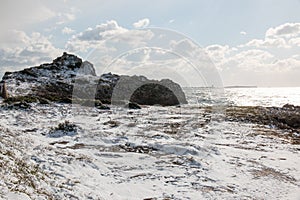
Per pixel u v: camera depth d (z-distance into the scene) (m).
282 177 9.54
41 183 6.20
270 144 15.23
